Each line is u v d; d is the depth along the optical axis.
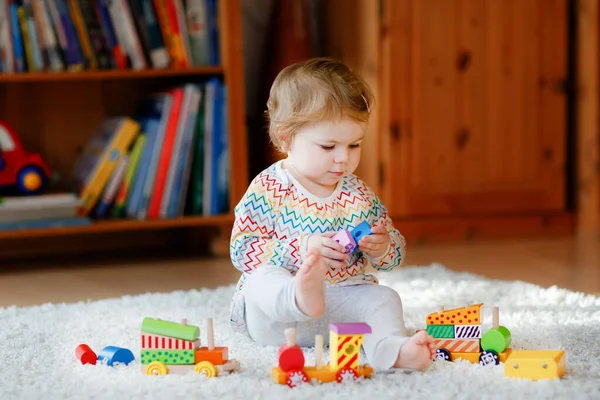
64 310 1.85
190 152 2.67
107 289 2.24
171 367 1.31
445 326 1.36
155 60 2.64
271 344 1.49
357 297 1.39
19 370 1.36
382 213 1.56
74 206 2.56
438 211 2.87
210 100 2.66
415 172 2.84
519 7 2.85
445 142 2.85
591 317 1.67
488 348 1.34
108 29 2.59
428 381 1.24
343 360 1.25
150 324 1.32
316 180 1.48
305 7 3.09
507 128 2.89
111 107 2.90
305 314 1.30
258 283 1.38
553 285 2.14
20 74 2.48
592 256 2.54
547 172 2.94
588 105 2.99
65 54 2.56
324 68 1.47
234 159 2.68
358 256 1.50
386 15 2.76
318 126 1.42
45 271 2.54
